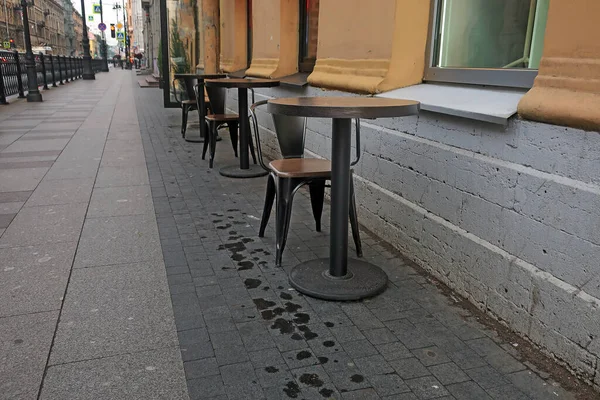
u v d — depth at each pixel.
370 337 2.54
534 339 2.41
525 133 2.41
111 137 8.41
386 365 2.30
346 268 3.11
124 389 2.11
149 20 33.81
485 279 2.72
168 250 3.61
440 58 3.81
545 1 2.91
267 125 7.07
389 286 3.09
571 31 2.21
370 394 2.11
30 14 78.81
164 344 2.44
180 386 2.13
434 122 3.15
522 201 2.44
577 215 2.14
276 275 3.23
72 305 2.79
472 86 3.30
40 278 3.12
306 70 6.45
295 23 6.58
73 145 7.58
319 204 3.94
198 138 8.34
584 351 2.14
